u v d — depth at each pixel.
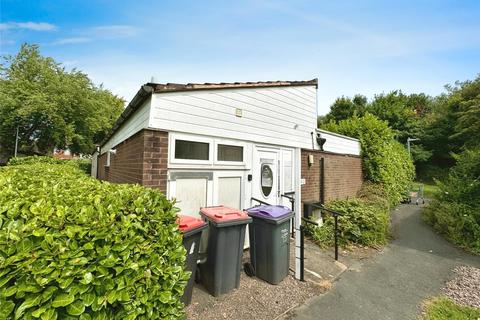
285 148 5.73
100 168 11.05
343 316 2.66
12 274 1.23
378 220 5.50
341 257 4.42
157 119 3.42
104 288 1.52
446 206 6.44
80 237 1.44
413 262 4.37
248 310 2.68
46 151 22.28
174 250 1.97
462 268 4.14
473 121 13.24
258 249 3.36
